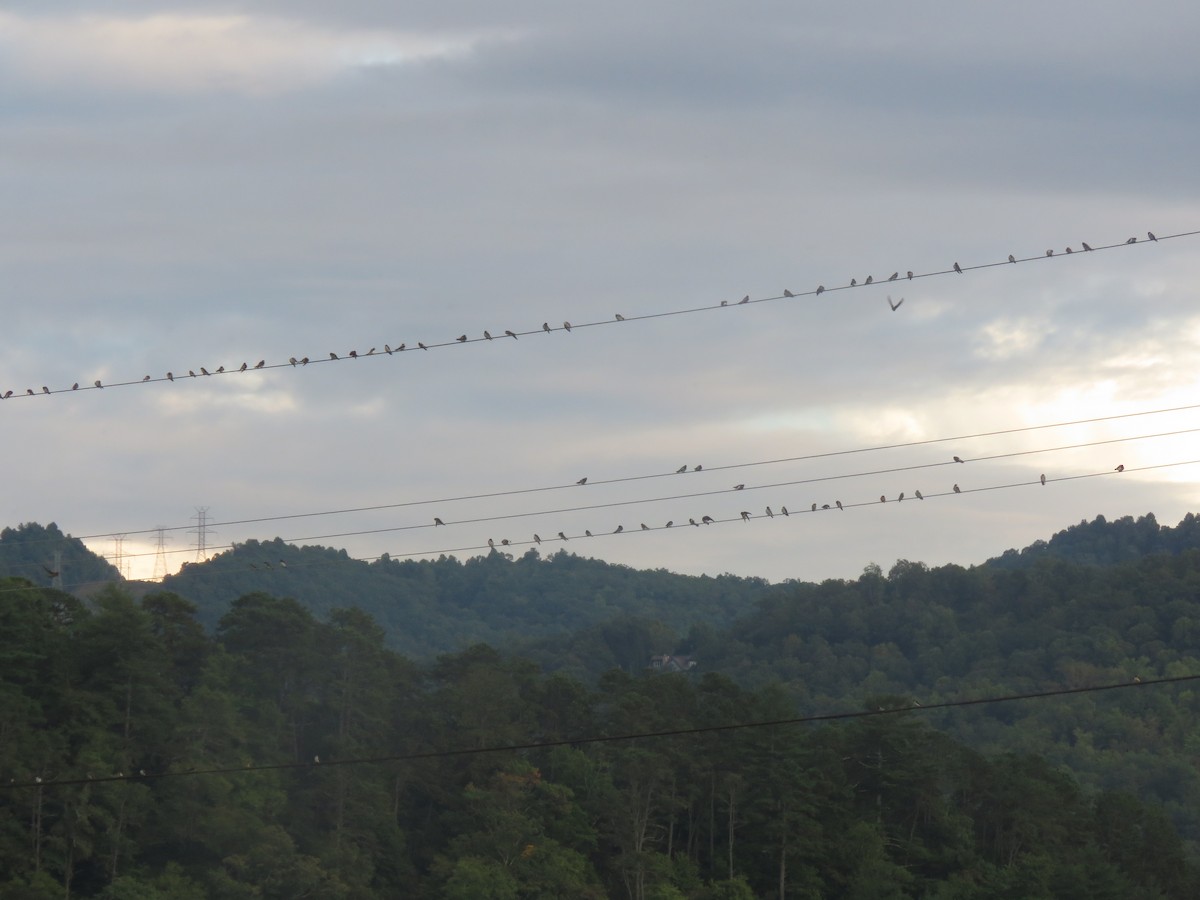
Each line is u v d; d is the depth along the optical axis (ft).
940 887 336.29
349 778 333.83
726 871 347.15
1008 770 375.86
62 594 364.99
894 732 369.71
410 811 365.40
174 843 315.78
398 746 367.04
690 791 356.59
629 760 337.52
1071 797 377.09
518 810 334.24
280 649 361.51
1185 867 371.15
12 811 302.25
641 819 339.16
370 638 379.14
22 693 318.24
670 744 355.15
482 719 371.76
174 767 318.04
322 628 373.61
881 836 354.13
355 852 320.09
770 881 347.36
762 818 345.72
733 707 365.40
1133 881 362.53
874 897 331.57
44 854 296.10
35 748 301.22
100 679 329.31
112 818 300.40
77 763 302.66
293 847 307.37
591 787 349.41
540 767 369.09
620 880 340.80
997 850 368.27
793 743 352.49
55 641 339.98
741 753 356.79
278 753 339.77
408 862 341.21
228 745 329.72
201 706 324.60
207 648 363.56
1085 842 367.04
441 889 316.60
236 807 310.45
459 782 367.25
